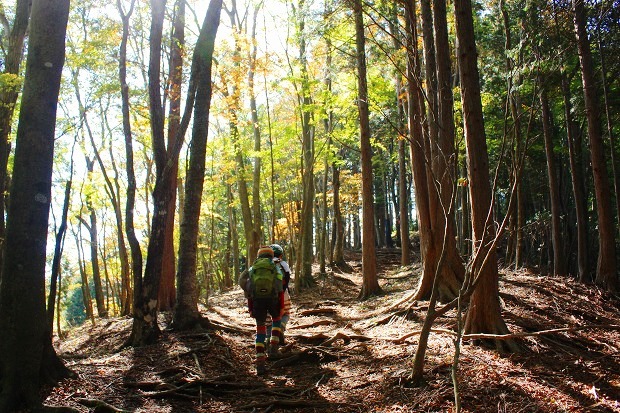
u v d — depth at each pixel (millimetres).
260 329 6676
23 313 4812
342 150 27438
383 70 13562
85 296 20000
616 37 13641
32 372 4812
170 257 12164
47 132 5062
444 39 9234
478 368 6062
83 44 12242
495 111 18688
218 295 19734
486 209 6922
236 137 17516
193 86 8086
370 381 6062
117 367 6219
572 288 12586
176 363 6477
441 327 8211
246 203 18281
